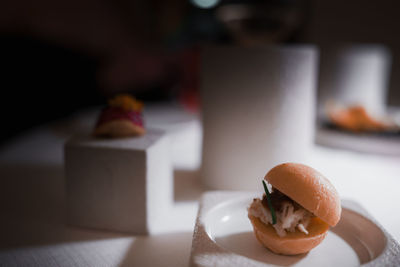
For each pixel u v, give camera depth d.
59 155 0.42
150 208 0.26
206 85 0.32
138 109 0.30
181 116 0.54
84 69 0.80
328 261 0.21
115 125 0.28
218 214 0.24
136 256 0.23
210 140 0.32
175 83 0.85
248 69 0.29
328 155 0.43
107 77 0.88
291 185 0.20
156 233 0.26
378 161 0.41
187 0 0.93
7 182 0.35
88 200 0.26
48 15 0.78
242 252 0.21
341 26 0.93
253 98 0.29
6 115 0.57
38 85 0.66
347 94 0.55
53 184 0.34
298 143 0.31
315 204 0.20
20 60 0.64
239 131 0.30
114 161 0.25
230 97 0.30
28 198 0.31
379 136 0.44
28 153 0.43
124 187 0.25
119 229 0.26
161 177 0.28
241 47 0.29
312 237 0.20
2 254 0.23
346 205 0.25
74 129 0.48
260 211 0.22
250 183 0.31
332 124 0.49
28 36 0.70
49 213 0.29
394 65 0.92
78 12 0.85
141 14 0.98
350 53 0.56
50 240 0.25
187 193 0.32
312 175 0.21
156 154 0.26
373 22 0.92
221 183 0.32
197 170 0.38
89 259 0.23
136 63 0.90
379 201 0.30
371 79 0.56
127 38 0.99
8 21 0.69
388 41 0.92
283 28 0.41
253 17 0.39
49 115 0.63
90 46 0.89
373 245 0.21
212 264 0.18
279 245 0.20
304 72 0.30
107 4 0.92
